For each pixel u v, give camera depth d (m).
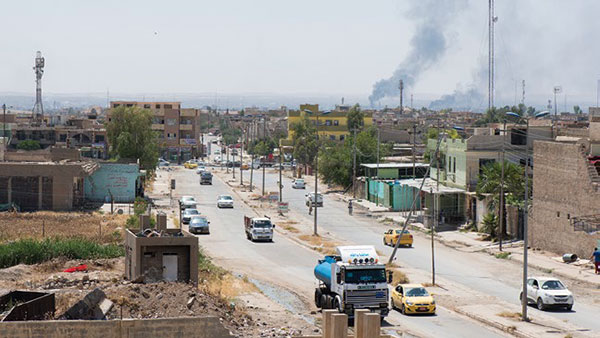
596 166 59.94
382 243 68.31
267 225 69.81
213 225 79.38
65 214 82.88
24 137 163.88
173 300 36.72
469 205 74.81
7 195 87.69
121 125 125.25
